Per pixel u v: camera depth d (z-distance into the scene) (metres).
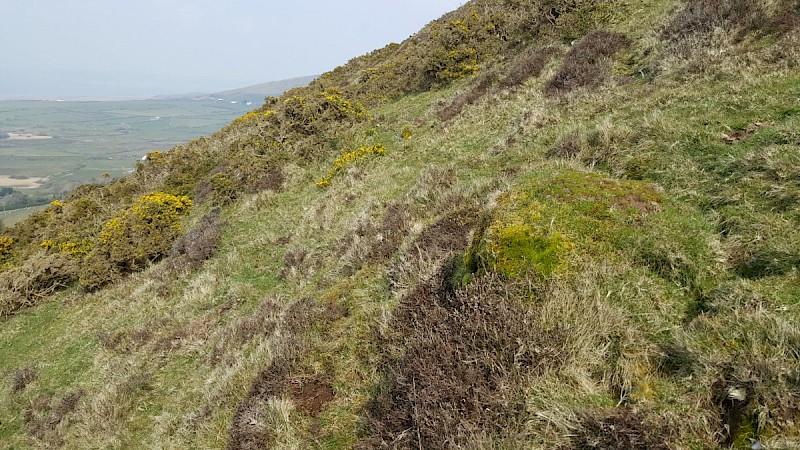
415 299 5.24
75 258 16.20
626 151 6.67
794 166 4.72
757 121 6.16
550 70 12.91
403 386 3.98
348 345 5.34
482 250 4.49
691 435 2.78
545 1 16.19
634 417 2.93
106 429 7.13
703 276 4.02
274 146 16.67
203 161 19.77
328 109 17.50
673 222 4.62
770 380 2.74
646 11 13.18
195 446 5.37
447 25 22.23
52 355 10.95
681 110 7.30
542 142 9.12
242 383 5.86
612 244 4.41
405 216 8.51
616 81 10.55
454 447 3.18
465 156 10.65
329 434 4.29
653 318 3.77
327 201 12.22
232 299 9.50
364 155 13.79
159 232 15.01
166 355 8.59
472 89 14.84
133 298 12.18
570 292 3.94
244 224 13.30
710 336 3.30
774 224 4.24
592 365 3.54
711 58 8.67
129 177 23.20
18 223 21.00
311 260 9.62
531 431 3.16
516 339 3.66
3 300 14.26
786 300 3.40
